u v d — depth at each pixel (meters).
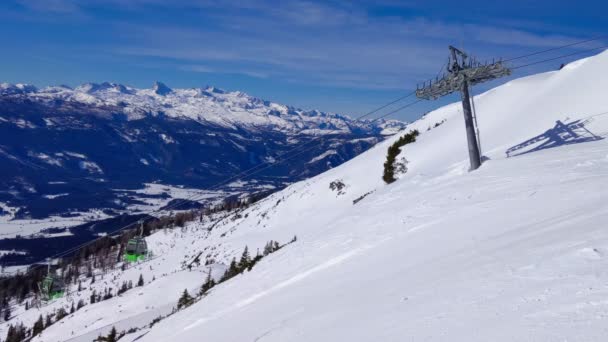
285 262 21.11
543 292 6.04
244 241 122.12
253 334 11.26
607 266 6.16
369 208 24.50
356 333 7.41
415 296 8.14
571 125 38.94
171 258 177.12
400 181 31.39
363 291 10.66
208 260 126.25
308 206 113.81
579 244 7.45
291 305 13.13
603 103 41.12
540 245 8.33
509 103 69.06
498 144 48.09
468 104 26.75
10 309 186.00
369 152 131.50
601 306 5.06
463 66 27.47
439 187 22.42
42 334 103.31
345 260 16.44
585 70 56.31
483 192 17.88
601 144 23.91
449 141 65.25
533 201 13.77
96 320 98.44
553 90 59.53
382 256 14.26
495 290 6.78
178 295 101.12
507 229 11.52
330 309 10.25
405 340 6.11
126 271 187.12
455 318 6.25
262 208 152.50
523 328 5.16
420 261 11.48
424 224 16.31
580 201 11.91
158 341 20.05
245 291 20.30
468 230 13.01
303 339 8.58
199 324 19.12
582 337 4.51
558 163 19.98
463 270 8.62
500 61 25.97
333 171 137.12
